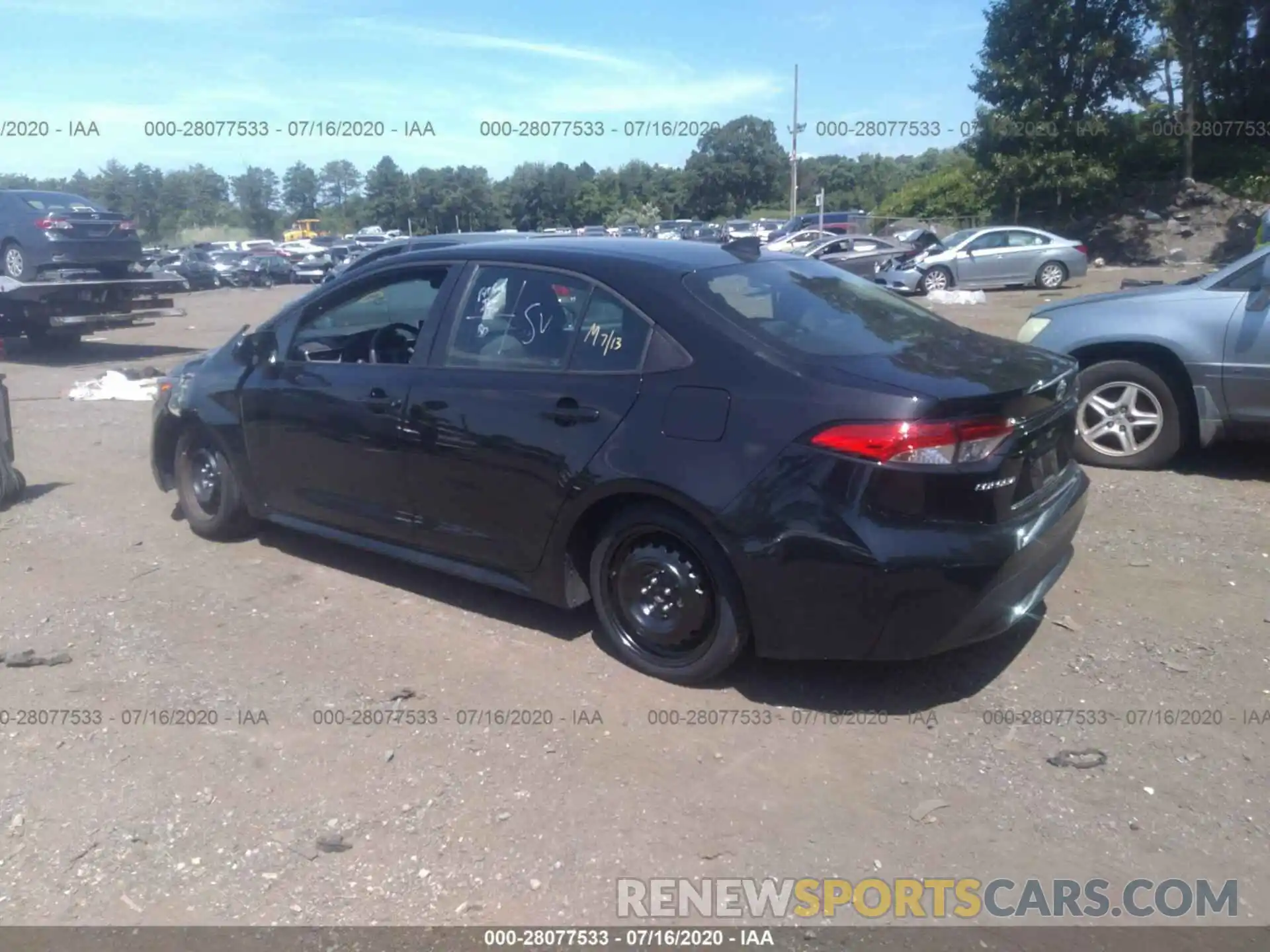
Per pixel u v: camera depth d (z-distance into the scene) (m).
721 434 3.91
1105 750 3.77
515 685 4.32
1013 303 21.61
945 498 3.67
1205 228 34.59
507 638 4.74
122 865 3.28
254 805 3.56
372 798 3.58
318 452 5.20
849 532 3.67
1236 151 38.25
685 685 4.26
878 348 4.13
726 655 4.09
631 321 4.24
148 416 10.20
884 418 3.65
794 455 3.76
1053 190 35.66
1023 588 3.95
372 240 51.47
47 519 6.65
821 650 3.88
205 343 18.30
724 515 3.86
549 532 4.38
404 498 4.88
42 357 16.03
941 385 3.75
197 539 6.16
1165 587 5.12
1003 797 3.52
